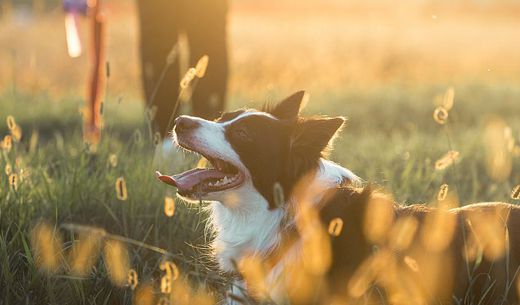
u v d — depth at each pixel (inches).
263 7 3014.3
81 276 194.9
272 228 195.6
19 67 991.6
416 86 877.2
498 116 631.2
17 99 600.4
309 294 185.2
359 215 186.5
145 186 252.4
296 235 192.2
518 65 1230.9
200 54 345.1
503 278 179.6
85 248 204.5
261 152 193.6
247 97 733.3
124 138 462.9
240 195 197.0
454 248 181.9
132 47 1397.6
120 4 2427.4
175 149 271.0
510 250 182.4
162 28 340.8
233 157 193.9
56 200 233.0
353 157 376.5
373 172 320.8
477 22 2507.4
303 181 192.9
